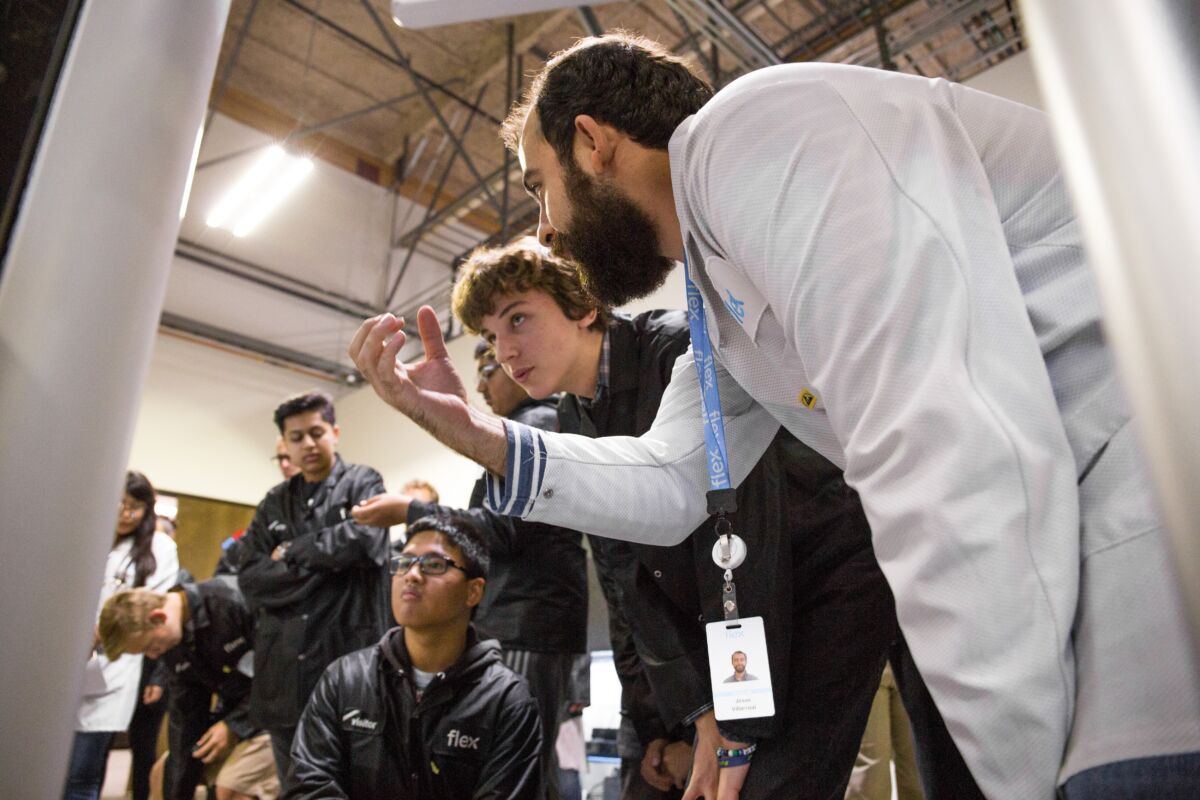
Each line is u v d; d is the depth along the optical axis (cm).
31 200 48
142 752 326
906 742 213
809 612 101
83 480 47
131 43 53
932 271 46
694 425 91
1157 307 21
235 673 262
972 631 40
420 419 77
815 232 50
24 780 42
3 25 52
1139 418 22
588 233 82
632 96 77
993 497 41
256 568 224
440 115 602
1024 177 56
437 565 159
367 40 616
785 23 486
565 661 176
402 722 153
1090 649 40
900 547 44
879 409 45
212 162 676
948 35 465
